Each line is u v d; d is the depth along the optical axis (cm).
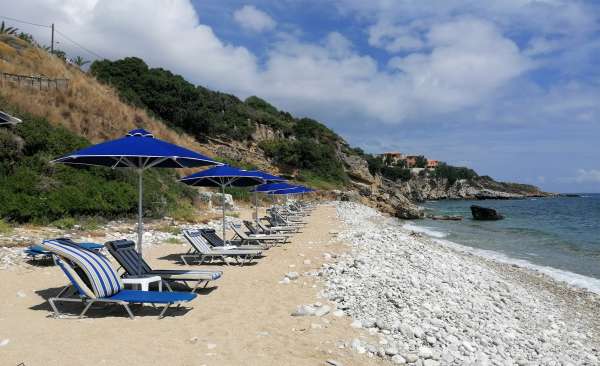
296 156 6569
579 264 1814
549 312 1012
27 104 2173
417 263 1144
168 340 534
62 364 451
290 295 767
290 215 2872
